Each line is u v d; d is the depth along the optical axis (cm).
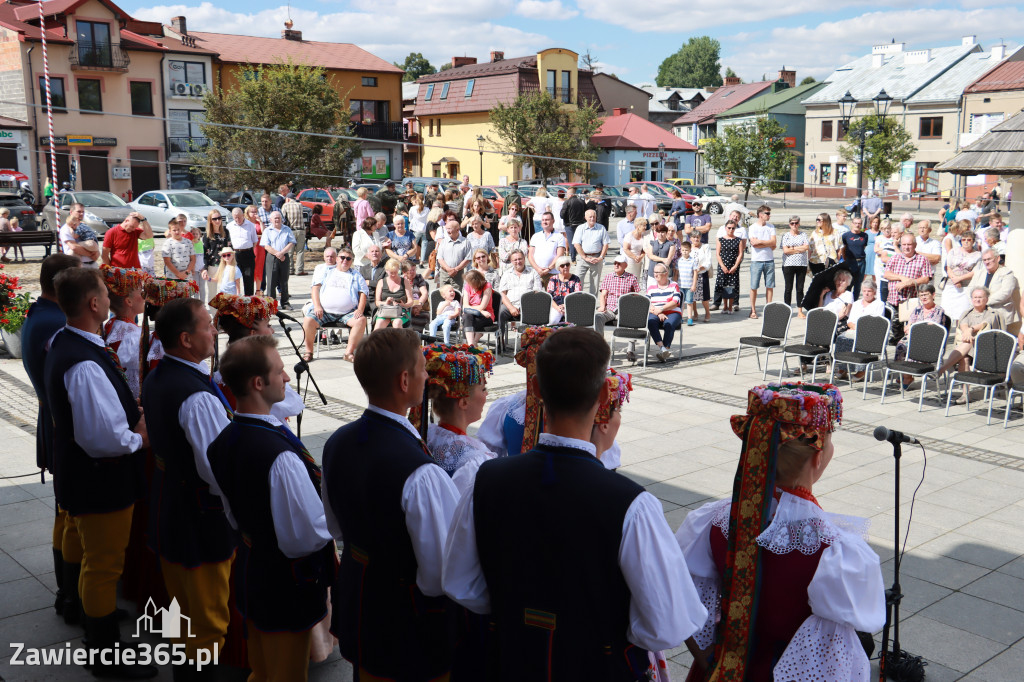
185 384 336
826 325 957
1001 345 812
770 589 235
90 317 363
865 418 827
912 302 961
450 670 269
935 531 555
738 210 1373
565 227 1875
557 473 220
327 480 278
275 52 4219
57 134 3412
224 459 304
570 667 215
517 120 4056
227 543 351
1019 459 703
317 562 309
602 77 5606
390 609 263
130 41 3575
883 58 5166
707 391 931
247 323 379
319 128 2803
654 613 211
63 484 366
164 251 1205
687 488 632
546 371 223
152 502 355
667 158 4512
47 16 3344
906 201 4497
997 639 425
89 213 2492
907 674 376
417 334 273
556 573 216
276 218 1396
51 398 359
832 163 5112
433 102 4894
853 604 226
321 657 391
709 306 1490
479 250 1124
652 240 1380
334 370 998
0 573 477
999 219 1912
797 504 238
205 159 2798
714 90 7644
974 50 4888
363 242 1373
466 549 237
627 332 1034
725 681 237
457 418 297
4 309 1000
